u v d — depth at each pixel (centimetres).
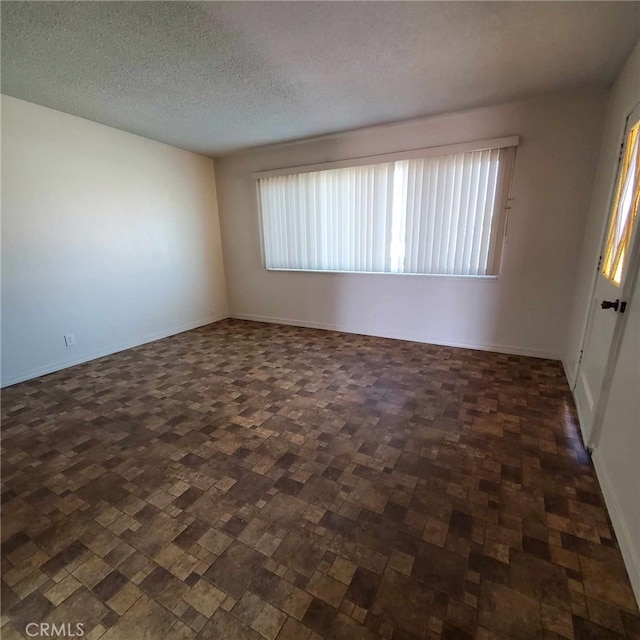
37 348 309
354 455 191
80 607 116
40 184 297
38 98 272
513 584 119
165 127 342
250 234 470
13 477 179
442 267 354
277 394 266
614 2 159
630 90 199
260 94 262
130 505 159
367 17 170
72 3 156
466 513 150
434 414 232
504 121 296
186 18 169
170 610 114
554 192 293
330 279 427
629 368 145
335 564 129
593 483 166
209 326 479
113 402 259
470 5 162
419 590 118
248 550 135
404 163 343
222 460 190
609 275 201
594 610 111
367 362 327
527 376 288
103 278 356
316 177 397
